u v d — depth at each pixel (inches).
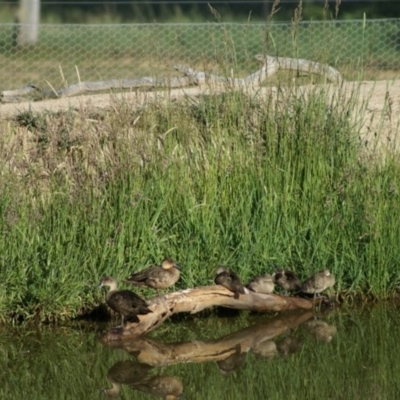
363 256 637.9
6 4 1692.9
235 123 670.5
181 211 632.4
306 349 581.6
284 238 639.8
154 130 666.8
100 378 545.0
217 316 617.0
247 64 698.2
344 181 651.5
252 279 616.1
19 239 600.1
